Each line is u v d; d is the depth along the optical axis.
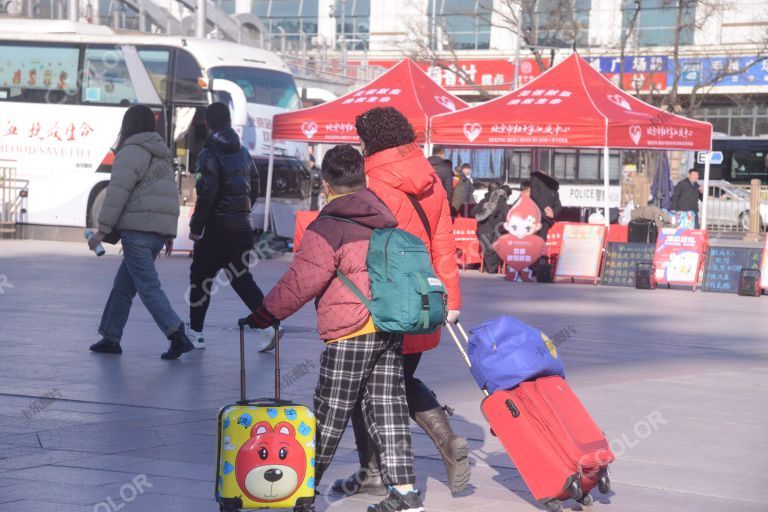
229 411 5.38
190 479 6.62
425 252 5.68
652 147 22.56
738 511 6.27
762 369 11.66
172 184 11.13
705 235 21.56
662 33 55.44
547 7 54.84
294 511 5.41
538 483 5.95
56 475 6.66
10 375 10.16
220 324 14.21
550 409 6.04
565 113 22.33
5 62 29.70
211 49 28.56
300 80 43.78
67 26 29.88
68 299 16.34
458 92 58.88
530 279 22.31
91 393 9.34
